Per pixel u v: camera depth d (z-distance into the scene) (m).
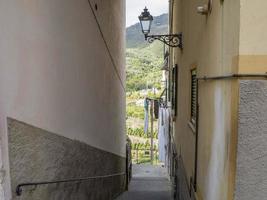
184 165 6.84
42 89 3.58
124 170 11.55
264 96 2.31
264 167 2.35
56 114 4.04
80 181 5.18
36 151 3.40
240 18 2.30
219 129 2.94
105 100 7.54
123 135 11.45
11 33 2.90
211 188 3.36
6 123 2.79
